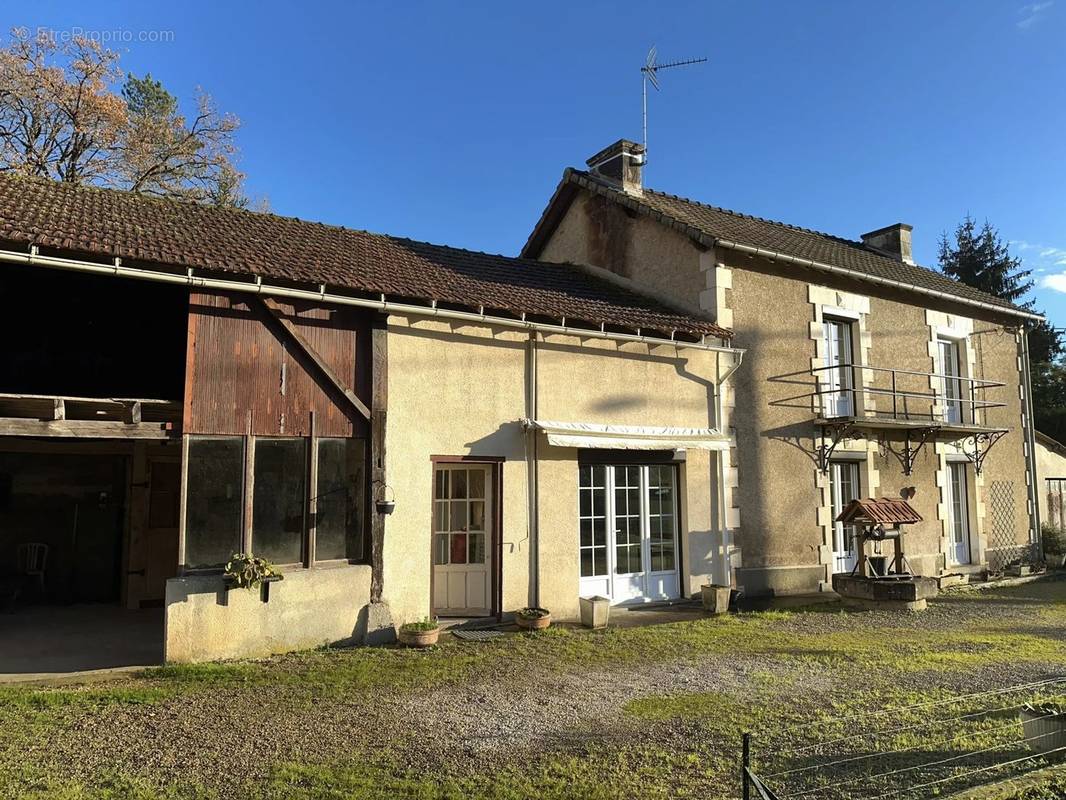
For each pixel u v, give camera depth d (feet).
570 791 13.42
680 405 34.78
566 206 47.42
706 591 32.14
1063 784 13.50
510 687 20.13
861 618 30.89
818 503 38.75
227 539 23.36
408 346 27.68
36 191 28.63
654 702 18.81
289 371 25.16
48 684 19.81
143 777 13.84
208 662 22.11
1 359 29.37
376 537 26.02
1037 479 52.90
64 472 32.94
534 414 30.45
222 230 30.19
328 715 17.52
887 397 43.14
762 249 37.09
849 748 15.57
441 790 13.41
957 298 46.16
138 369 31.73
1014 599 36.19
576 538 31.09
